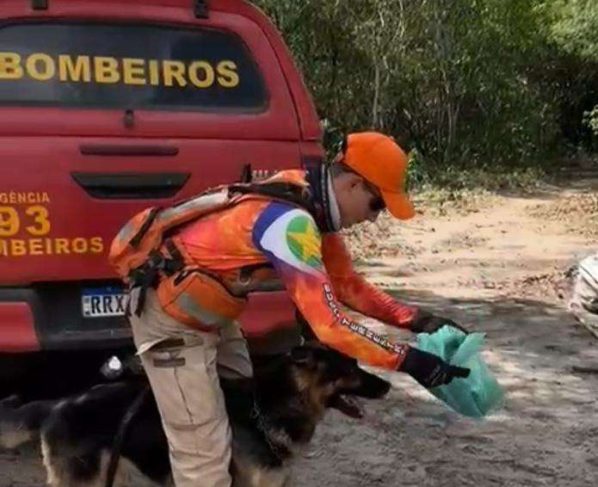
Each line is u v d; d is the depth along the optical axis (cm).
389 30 1953
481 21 2117
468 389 324
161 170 416
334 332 292
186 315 317
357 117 1977
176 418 325
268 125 438
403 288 926
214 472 329
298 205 304
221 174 428
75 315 407
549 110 2555
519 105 2292
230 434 333
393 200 306
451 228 1372
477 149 2192
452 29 2055
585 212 1563
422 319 346
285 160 439
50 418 342
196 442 326
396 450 495
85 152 404
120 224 409
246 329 416
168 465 342
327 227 311
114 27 426
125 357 394
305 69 1883
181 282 313
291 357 339
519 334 731
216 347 339
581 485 452
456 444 504
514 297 880
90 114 412
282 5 1784
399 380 610
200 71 436
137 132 417
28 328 399
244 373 360
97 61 422
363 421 535
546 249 1191
